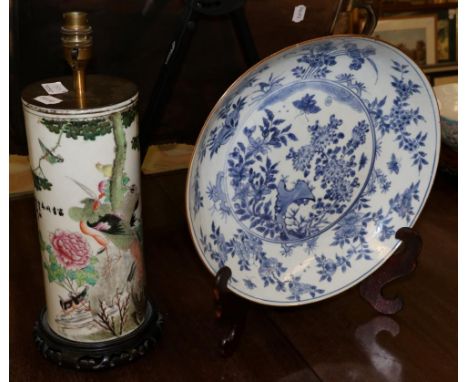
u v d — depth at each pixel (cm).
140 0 80
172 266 92
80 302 72
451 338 79
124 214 70
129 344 74
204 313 83
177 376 73
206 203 71
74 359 73
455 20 132
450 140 103
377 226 81
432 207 106
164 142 97
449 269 91
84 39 63
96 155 66
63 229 69
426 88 77
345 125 78
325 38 69
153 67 86
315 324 81
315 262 79
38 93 67
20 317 81
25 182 109
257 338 78
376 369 74
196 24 81
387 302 82
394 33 129
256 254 76
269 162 76
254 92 72
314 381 72
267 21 86
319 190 79
